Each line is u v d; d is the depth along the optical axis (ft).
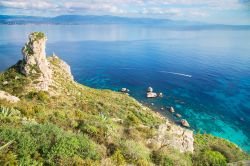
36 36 210.59
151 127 99.96
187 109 339.57
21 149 44.52
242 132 280.51
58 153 47.03
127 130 86.28
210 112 332.80
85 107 170.19
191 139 104.47
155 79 513.45
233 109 345.10
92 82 495.82
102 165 49.80
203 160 86.38
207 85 467.11
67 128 73.61
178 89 436.76
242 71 598.75
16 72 204.03
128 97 324.19
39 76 201.05
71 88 233.55
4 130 48.29
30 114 82.69
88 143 54.65
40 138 50.08
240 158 110.63
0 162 39.42
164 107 343.46
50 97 168.96
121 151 60.34
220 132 279.08
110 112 188.55
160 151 75.15
